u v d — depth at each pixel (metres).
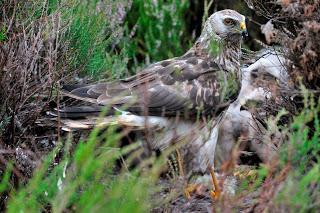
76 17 11.80
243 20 10.83
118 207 7.27
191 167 10.47
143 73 10.41
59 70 10.95
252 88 11.38
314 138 8.27
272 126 9.74
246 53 12.85
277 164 8.17
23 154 9.43
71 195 7.40
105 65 12.49
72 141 10.34
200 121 10.45
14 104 9.89
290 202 7.41
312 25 9.23
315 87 9.64
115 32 12.99
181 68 10.49
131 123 9.89
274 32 10.16
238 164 11.31
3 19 10.91
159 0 15.83
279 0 9.72
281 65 10.08
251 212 7.95
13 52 10.11
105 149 8.46
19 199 7.24
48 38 10.77
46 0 11.50
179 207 9.27
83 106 9.85
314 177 7.62
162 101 10.16
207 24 11.00
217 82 10.55
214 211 7.82
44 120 10.27
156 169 7.76
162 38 15.66
